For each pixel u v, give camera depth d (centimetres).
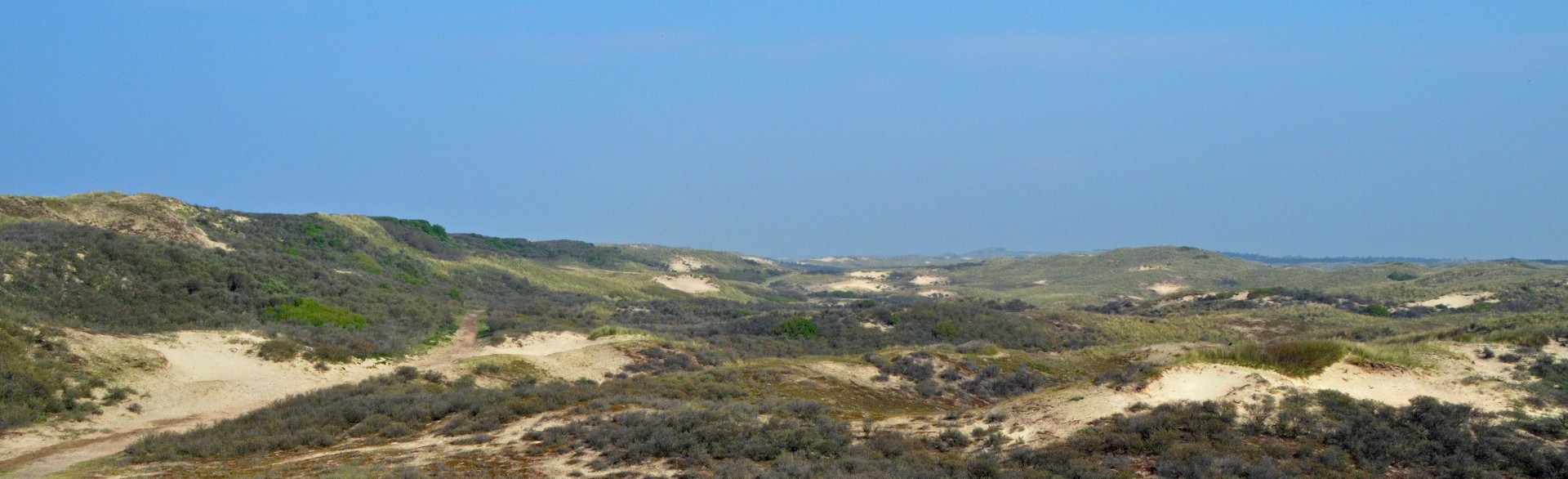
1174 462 1656
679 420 2100
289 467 1869
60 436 2373
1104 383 2239
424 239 12131
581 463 1844
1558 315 4350
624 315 7862
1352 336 6284
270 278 5734
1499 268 12200
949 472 1697
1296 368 2203
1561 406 2050
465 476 1747
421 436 2264
